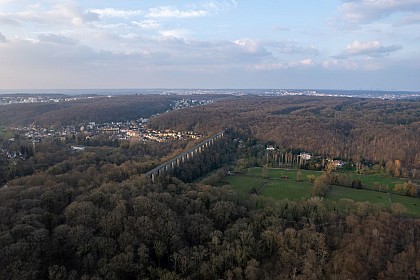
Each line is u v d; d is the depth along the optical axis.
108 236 108.19
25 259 92.00
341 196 177.25
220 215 130.12
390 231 123.19
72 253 101.00
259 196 164.62
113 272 93.94
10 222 106.19
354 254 111.06
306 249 113.12
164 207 123.00
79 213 112.81
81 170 179.50
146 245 108.38
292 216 137.00
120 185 144.25
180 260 104.50
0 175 172.88
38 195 127.06
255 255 113.25
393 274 105.19
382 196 179.50
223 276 103.69
